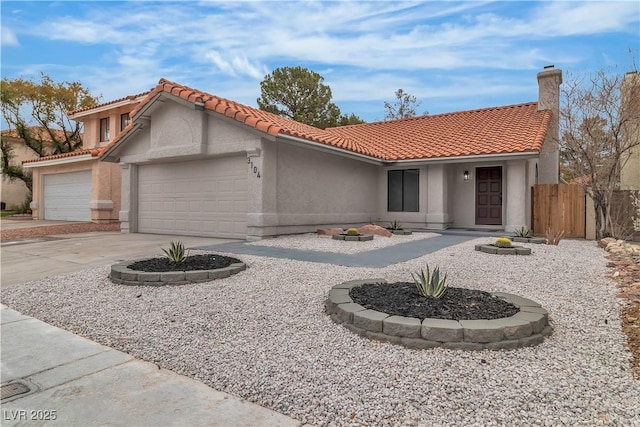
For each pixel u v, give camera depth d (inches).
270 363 139.5
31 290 241.8
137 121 511.5
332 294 198.4
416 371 131.3
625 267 285.1
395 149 644.1
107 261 330.3
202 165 498.6
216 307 201.2
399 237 476.7
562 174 779.4
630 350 148.2
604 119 465.4
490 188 600.4
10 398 118.4
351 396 117.0
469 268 282.7
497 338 147.8
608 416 105.7
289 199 471.5
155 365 142.3
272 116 567.5
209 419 107.0
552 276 259.9
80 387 125.3
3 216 905.5
